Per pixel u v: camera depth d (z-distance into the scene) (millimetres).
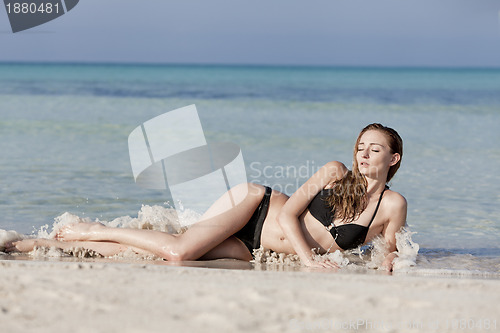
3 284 3594
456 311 3281
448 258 5938
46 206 7680
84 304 3209
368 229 5797
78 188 8859
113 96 32375
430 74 95500
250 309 3201
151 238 5715
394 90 45156
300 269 5305
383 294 3637
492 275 5250
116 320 2945
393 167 5871
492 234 7035
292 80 62812
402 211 5812
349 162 12406
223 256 5828
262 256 5840
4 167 10555
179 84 48531
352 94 38969
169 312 3104
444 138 17234
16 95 30875
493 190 9648
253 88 44406
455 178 10711
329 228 5785
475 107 29781
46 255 5656
